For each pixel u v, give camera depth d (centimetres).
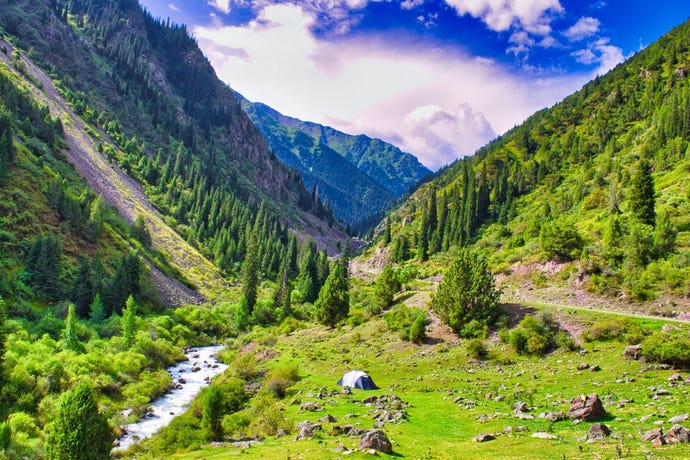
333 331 7506
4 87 12281
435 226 16788
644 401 2720
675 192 8469
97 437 2323
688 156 10369
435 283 10338
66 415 2295
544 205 13300
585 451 1850
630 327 4184
